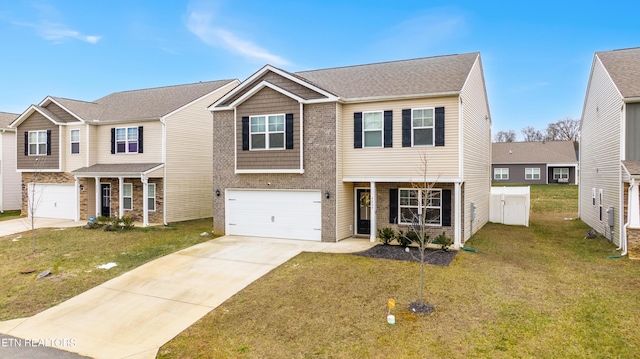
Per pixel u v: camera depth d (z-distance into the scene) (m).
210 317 8.30
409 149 14.07
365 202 16.06
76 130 21.86
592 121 18.72
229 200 16.67
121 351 7.03
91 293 10.02
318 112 14.83
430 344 6.69
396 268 10.98
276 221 15.80
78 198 21.62
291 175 15.37
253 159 15.67
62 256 13.51
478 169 17.77
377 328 7.38
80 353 7.00
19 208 27.88
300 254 12.91
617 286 9.37
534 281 9.85
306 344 6.91
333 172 14.66
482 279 9.96
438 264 11.40
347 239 15.38
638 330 6.98
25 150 23.08
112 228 18.11
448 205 14.12
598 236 16.17
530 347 6.48
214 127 16.75
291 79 15.11
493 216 20.62
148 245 14.96
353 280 10.05
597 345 6.49
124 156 21.09
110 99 24.84
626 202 13.18
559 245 14.42
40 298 9.78
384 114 14.41
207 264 12.10
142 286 10.39
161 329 7.86
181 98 22.38
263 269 11.41
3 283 10.93
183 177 21.16
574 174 45.84
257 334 7.41
